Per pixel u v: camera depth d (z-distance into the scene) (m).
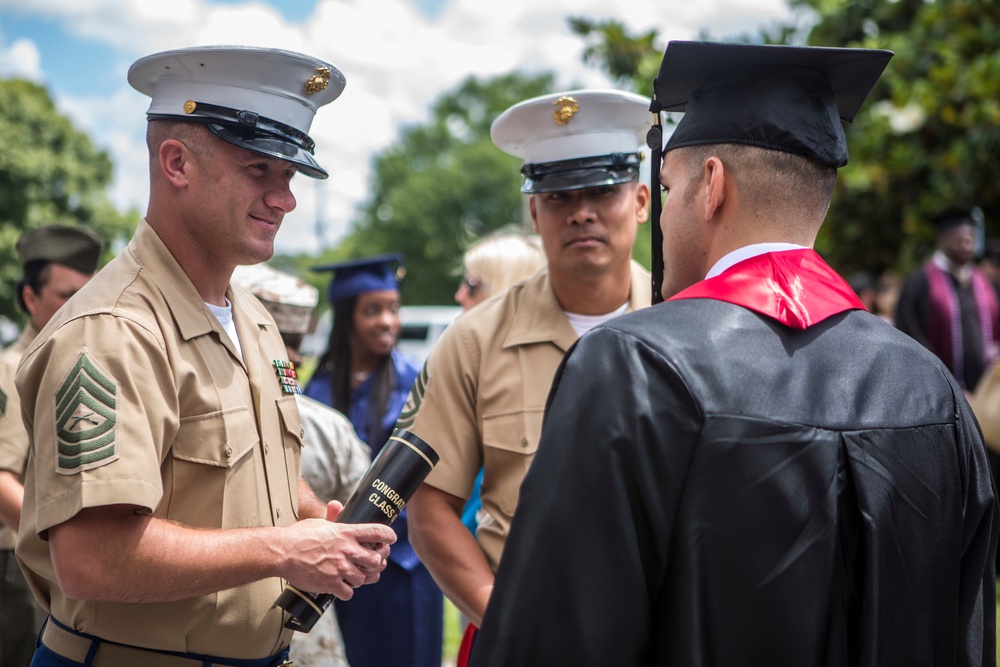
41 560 1.83
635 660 1.26
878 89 8.70
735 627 1.27
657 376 1.31
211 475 1.85
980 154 7.81
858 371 1.39
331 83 2.05
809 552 1.29
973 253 6.78
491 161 46.88
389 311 4.11
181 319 1.87
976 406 5.27
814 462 1.31
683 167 1.53
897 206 8.76
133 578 1.66
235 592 1.87
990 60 7.64
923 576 1.37
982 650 1.46
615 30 6.70
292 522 2.07
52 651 1.86
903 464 1.37
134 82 1.99
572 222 2.48
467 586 2.30
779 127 1.45
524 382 2.42
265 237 1.96
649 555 1.29
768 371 1.34
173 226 1.93
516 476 2.38
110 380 1.70
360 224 53.09
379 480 1.99
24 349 2.98
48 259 3.03
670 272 1.58
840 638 1.30
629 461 1.28
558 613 1.26
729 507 1.27
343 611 3.48
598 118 2.51
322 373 4.23
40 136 20.52
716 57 1.47
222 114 1.89
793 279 1.43
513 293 2.59
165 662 1.82
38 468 1.69
